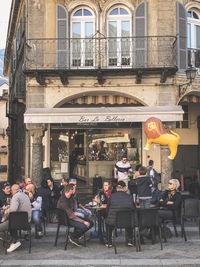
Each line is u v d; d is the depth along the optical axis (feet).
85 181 51.52
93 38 41.75
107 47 44.42
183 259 23.53
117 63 44.37
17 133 70.33
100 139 51.44
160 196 31.50
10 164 89.71
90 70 40.88
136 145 50.65
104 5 44.78
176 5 44.06
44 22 44.11
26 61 43.39
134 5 44.80
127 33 44.93
